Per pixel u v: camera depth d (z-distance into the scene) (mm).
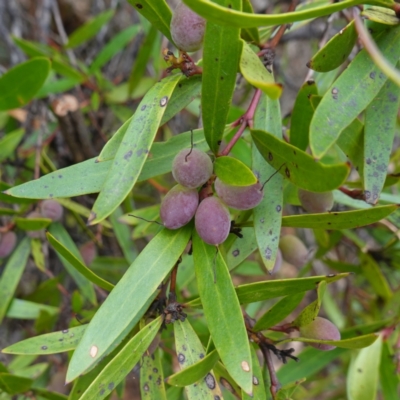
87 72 390
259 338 208
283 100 500
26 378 253
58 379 401
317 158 167
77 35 385
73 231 398
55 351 208
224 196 182
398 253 316
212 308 183
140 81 373
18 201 279
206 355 187
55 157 400
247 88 373
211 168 182
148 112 187
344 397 396
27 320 441
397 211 251
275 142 180
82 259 316
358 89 181
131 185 181
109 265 365
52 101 341
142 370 208
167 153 205
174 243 190
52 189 197
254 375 197
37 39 450
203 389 190
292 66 525
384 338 275
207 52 177
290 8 257
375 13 189
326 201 212
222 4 173
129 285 184
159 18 194
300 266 249
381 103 194
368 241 421
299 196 215
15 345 208
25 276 434
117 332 180
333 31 400
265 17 152
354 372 260
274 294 194
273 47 216
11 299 298
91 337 180
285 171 181
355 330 278
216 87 183
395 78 151
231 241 214
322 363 282
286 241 246
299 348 497
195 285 310
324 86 290
